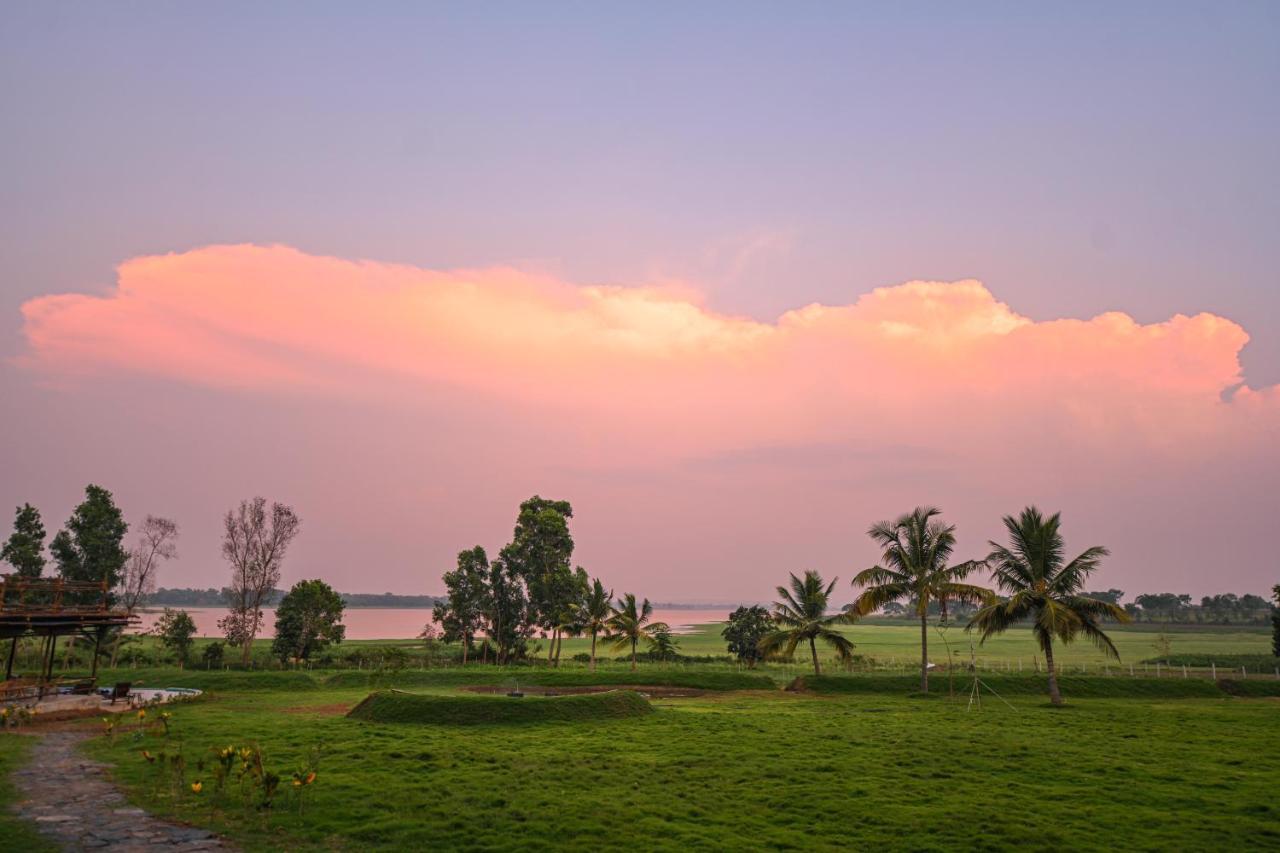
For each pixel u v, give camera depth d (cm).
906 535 5738
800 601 6488
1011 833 1861
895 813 2044
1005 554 5209
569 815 1970
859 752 2916
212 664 7019
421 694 3800
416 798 2094
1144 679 5644
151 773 2323
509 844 1730
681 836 1816
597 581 7600
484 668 6462
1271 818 2017
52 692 4166
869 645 13538
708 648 12600
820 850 1734
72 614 4119
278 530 7406
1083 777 2497
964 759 2781
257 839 1731
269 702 4488
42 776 2297
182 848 1653
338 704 4412
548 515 8394
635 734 3316
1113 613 4816
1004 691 5453
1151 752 2955
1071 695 5378
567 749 2933
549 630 8400
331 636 7425
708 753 2870
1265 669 6775
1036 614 4928
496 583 8306
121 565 7281
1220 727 3681
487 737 3191
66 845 1650
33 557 6944
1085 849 1758
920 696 5272
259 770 2016
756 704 4725
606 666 7962
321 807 2003
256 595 7219
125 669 5759
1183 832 1884
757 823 1952
